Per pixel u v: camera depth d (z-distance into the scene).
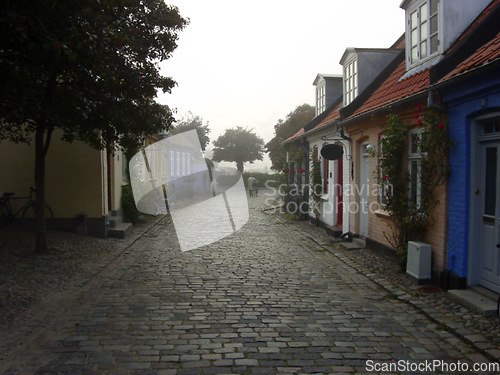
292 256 9.11
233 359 3.92
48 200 10.94
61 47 5.19
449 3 7.27
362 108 9.88
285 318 5.10
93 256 8.70
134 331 4.61
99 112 7.23
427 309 5.32
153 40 8.32
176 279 6.98
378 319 5.09
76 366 3.73
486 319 4.88
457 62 6.44
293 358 3.96
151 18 8.11
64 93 6.49
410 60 8.67
